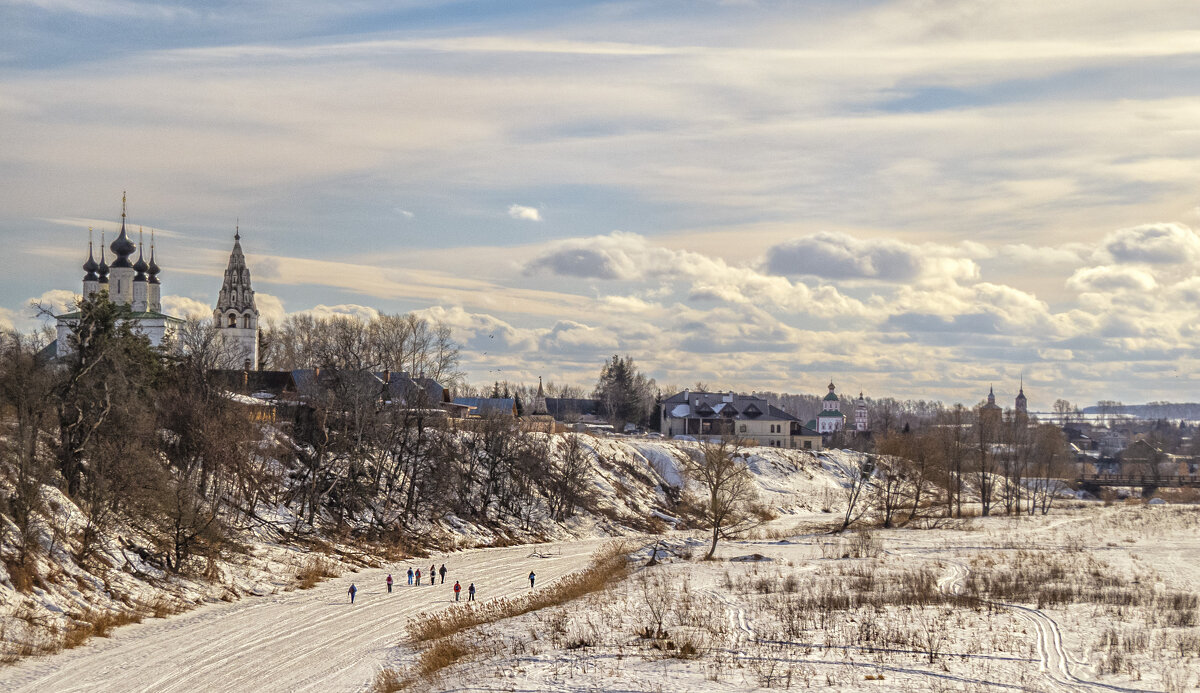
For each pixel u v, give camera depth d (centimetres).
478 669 4866
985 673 4547
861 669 4644
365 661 5572
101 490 7256
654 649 5184
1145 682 4356
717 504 10269
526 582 8712
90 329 7888
